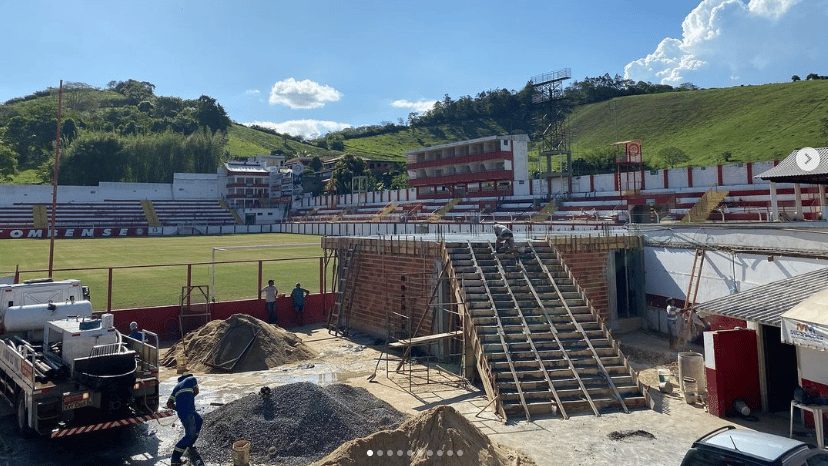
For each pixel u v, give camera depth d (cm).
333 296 2638
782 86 14550
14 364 1220
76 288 1566
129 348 1393
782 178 2275
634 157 6019
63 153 13325
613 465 1020
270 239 8656
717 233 1952
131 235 10388
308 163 15350
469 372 1608
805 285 1311
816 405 1104
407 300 2094
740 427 1216
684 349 1923
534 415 1316
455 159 8312
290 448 1065
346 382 1620
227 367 1791
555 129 7306
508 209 7031
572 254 2158
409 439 970
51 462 1073
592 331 1619
